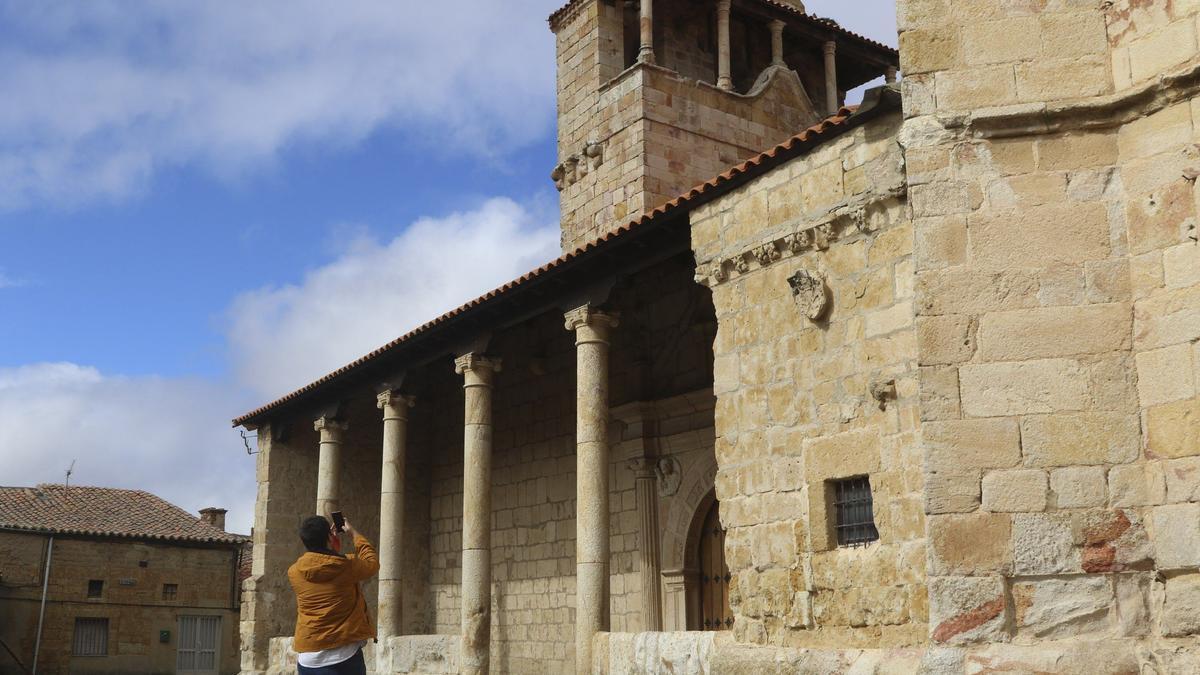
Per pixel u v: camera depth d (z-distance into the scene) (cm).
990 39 1020
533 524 2719
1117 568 908
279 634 3016
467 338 2317
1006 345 960
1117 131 980
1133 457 921
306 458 3172
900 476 1286
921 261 992
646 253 1867
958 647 920
